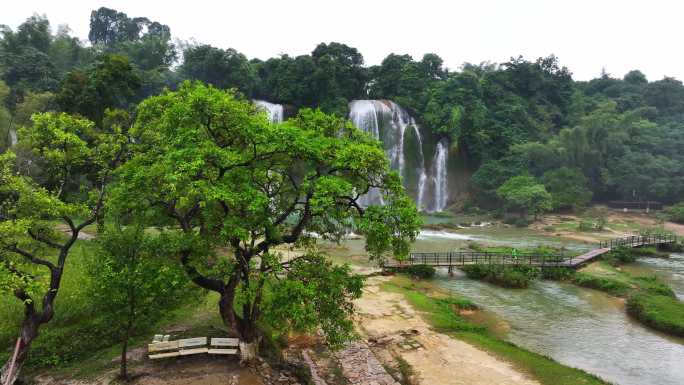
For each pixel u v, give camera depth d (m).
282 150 12.12
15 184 11.98
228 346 13.97
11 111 46.34
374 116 72.62
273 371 13.38
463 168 78.44
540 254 34.56
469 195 75.19
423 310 21.53
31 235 12.84
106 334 14.65
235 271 12.89
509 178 69.00
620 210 69.50
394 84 82.38
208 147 11.12
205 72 69.06
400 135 74.56
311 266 13.31
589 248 42.56
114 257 12.22
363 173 13.50
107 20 107.88
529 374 14.94
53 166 14.37
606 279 28.53
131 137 15.83
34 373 12.45
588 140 75.19
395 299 23.11
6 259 11.79
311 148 12.12
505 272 29.11
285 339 16.00
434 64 93.94
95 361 13.34
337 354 15.55
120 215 13.26
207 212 12.16
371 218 12.85
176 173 10.49
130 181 12.52
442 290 26.84
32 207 12.33
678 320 20.72
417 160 74.75
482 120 76.19
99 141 15.07
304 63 72.31
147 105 14.34
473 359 16.09
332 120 14.80
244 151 12.96
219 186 11.05
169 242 12.43
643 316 21.84
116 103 38.38
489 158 75.31
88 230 30.58
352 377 13.87
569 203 66.31
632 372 16.36
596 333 20.31
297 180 15.34
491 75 90.00
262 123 12.20
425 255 33.28
